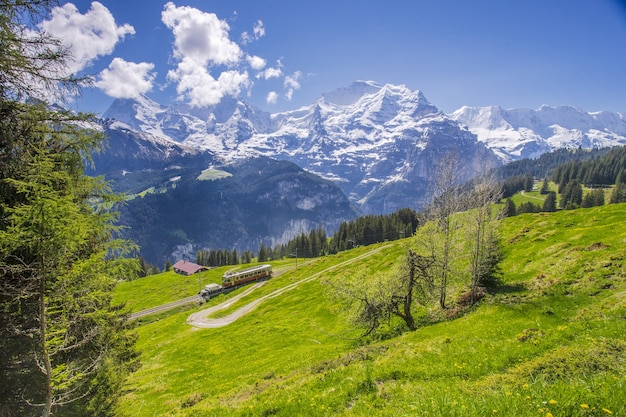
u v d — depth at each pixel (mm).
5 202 12703
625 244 33781
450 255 38344
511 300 30516
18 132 13078
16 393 14602
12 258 12930
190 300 131500
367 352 23391
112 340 21719
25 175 12195
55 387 13727
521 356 15016
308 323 55938
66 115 13742
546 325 22312
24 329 14023
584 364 11688
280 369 31953
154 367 49594
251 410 15180
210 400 23625
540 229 56844
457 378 14023
